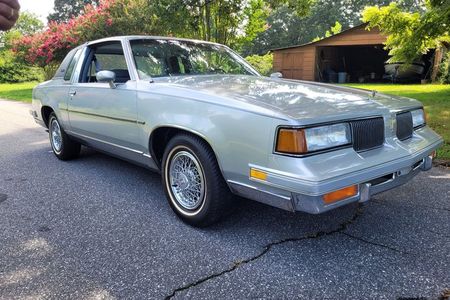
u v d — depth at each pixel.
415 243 2.79
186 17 9.03
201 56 4.19
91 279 2.36
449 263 2.51
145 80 3.48
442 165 4.69
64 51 16.70
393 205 3.49
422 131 3.27
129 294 2.21
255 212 3.35
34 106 5.57
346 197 2.36
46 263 2.55
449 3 7.85
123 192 3.93
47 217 3.31
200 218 2.96
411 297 2.16
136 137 3.45
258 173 2.44
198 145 2.86
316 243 2.80
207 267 2.49
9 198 3.78
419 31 8.79
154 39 4.04
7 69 27.59
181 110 2.93
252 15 10.10
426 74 18.64
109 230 3.04
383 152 2.67
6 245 2.81
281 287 2.27
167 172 3.23
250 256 2.62
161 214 3.36
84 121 4.25
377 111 2.72
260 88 3.09
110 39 4.03
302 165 2.25
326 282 2.31
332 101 2.73
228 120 2.59
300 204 2.29
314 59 21.66
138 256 2.63
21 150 5.95
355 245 2.77
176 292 2.23
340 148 2.47
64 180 4.35
